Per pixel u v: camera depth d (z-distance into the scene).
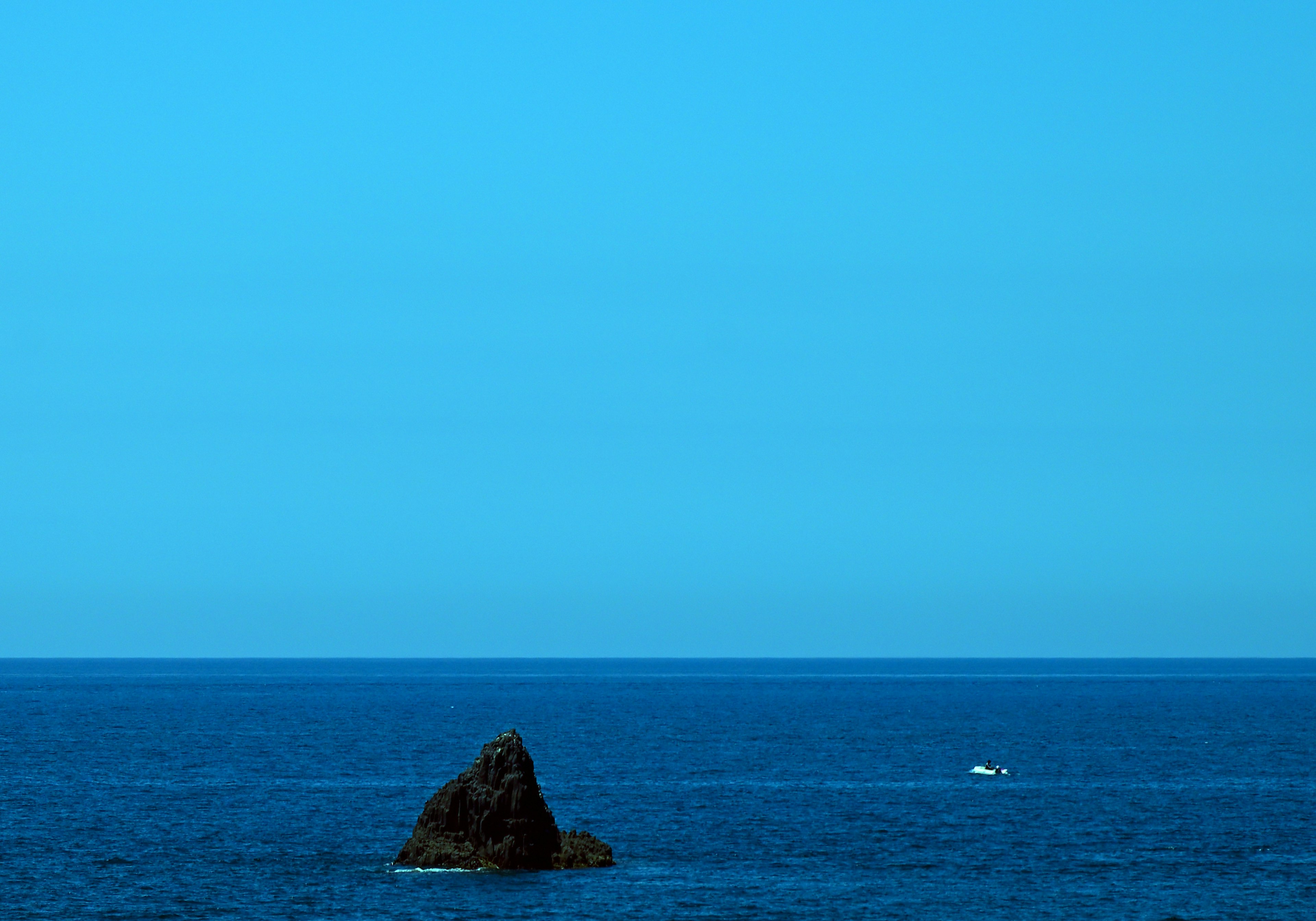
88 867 158.12
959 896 146.50
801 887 149.88
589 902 141.25
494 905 139.88
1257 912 139.38
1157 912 139.38
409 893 144.75
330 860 162.12
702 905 141.00
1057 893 148.25
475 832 160.50
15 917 134.75
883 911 139.12
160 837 178.12
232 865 159.38
